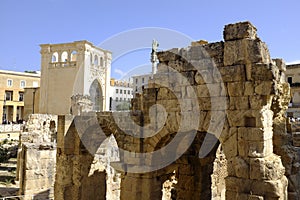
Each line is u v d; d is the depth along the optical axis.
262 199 9.98
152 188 13.76
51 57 44.53
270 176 10.08
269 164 10.15
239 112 10.86
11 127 50.88
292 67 56.19
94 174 20.64
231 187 10.68
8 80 71.38
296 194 12.35
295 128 23.17
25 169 22.38
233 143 10.92
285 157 12.27
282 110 12.62
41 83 44.25
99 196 21.00
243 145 10.68
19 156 28.41
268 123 10.82
